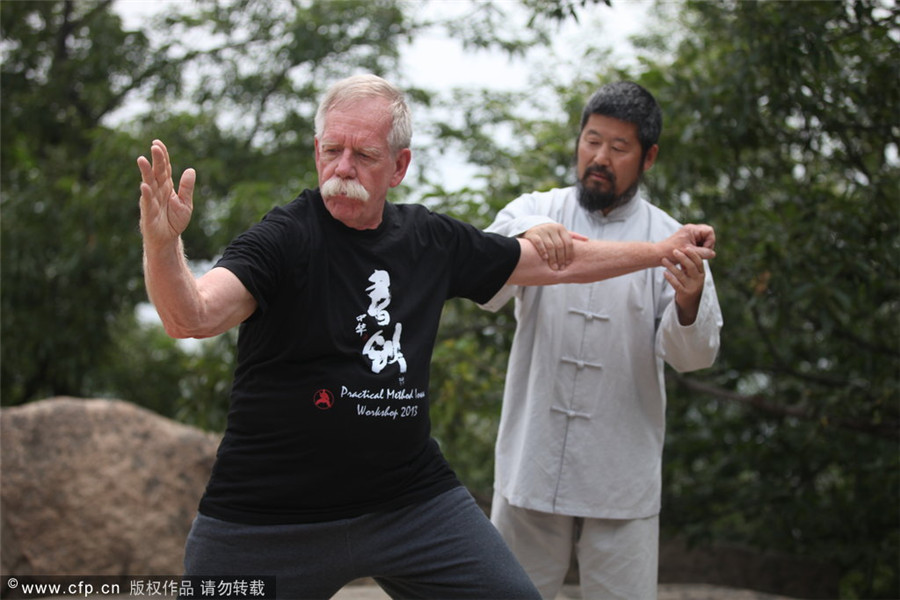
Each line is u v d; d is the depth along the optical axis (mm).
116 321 10148
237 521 2145
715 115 4586
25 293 9188
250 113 9766
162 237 1824
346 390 2119
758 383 6316
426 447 2326
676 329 2646
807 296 4527
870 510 5828
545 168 5195
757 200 5145
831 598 6004
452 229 2377
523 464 2822
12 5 9984
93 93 9836
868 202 4527
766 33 4199
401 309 2215
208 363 5168
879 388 5043
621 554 2811
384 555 2236
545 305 2826
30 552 5074
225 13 9555
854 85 4320
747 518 6250
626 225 2881
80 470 5238
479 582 2244
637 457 2820
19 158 10344
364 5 9477
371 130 2125
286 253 2088
